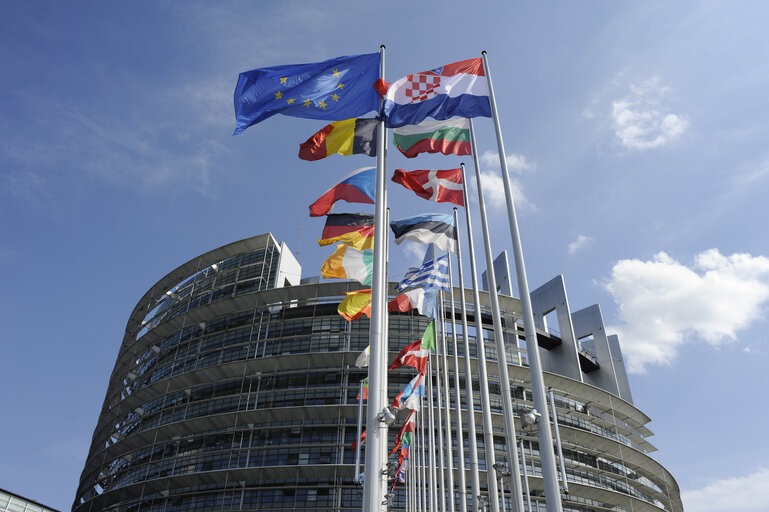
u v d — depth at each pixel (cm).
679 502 9219
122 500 6962
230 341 7450
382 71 2298
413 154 2575
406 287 3703
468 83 2302
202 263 8562
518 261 1756
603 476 7212
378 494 1581
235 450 6356
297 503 5962
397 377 6794
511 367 7088
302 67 2259
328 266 2972
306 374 6856
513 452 1783
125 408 7950
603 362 9094
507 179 1956
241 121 2148
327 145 2370
